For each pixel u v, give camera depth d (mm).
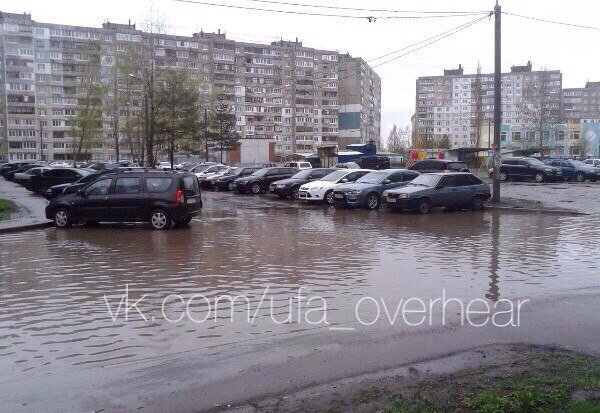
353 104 110250
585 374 5129
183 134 43250
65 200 16766
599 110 154125
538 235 15234
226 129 59812
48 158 92562
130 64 43688
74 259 11570
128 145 52750
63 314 7516
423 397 4680
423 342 6289
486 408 4379
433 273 10094
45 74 91625
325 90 110375
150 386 5102
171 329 6832
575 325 6941
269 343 6285
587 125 97500
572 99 154750
